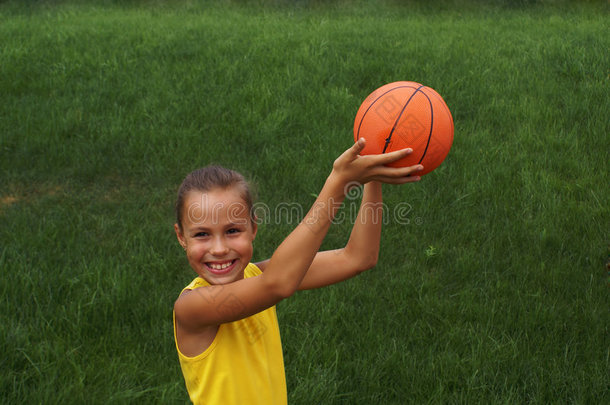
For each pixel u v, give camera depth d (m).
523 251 4.38
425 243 4.54
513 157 5.55
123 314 3.71
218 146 5.80
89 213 5.02
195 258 1.65
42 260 4.19
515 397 3.07
